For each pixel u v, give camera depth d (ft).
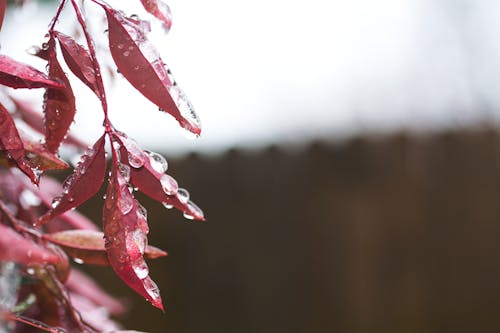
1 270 1.86
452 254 10.01
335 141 10.56
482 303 9.87
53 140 1.47
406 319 10.04
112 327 2.35
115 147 1.42
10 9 2.78
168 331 10.48
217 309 10.60
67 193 1.43
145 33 1.43
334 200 10.47
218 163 10.85
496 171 9.96
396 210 10.22
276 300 10.51
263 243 10.62
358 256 10.30
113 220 1.35
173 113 1.33
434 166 10.16
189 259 10.67
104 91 1.42
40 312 1.92
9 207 2.06
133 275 1.32
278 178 10.68
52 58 1.44
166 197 1.45
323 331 10.32
